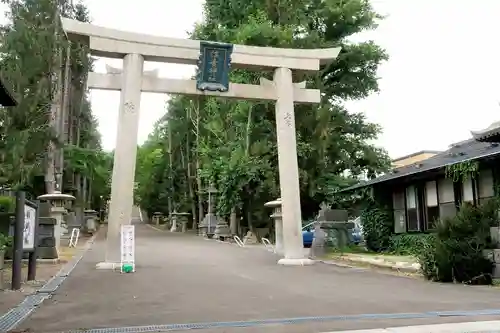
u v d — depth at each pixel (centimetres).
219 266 1625
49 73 2944
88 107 4050
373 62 3177
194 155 4384
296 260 1719
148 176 5697
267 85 1858
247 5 3119
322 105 3016
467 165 1605
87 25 1633
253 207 3050
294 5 3022
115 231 1571
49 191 2889
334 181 2930
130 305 877
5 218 1521
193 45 1731
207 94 1769
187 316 769
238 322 716
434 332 638
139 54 1677
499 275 1186
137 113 1652
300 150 2862
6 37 2820
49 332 659
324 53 1909
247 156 2969
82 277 1302
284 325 692
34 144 2717
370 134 3338
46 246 1647
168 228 4997
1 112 2677
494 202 1332
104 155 4138
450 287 1137
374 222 2317
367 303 896
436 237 1320
